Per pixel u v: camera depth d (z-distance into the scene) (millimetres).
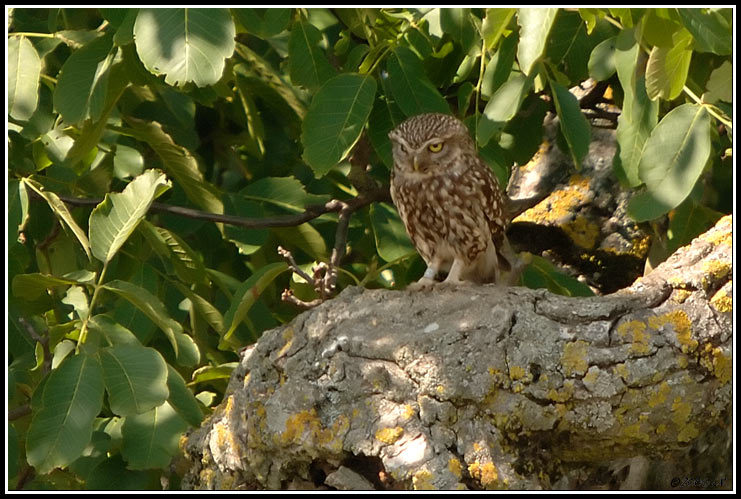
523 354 8008
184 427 8883
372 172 12891
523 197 13078
